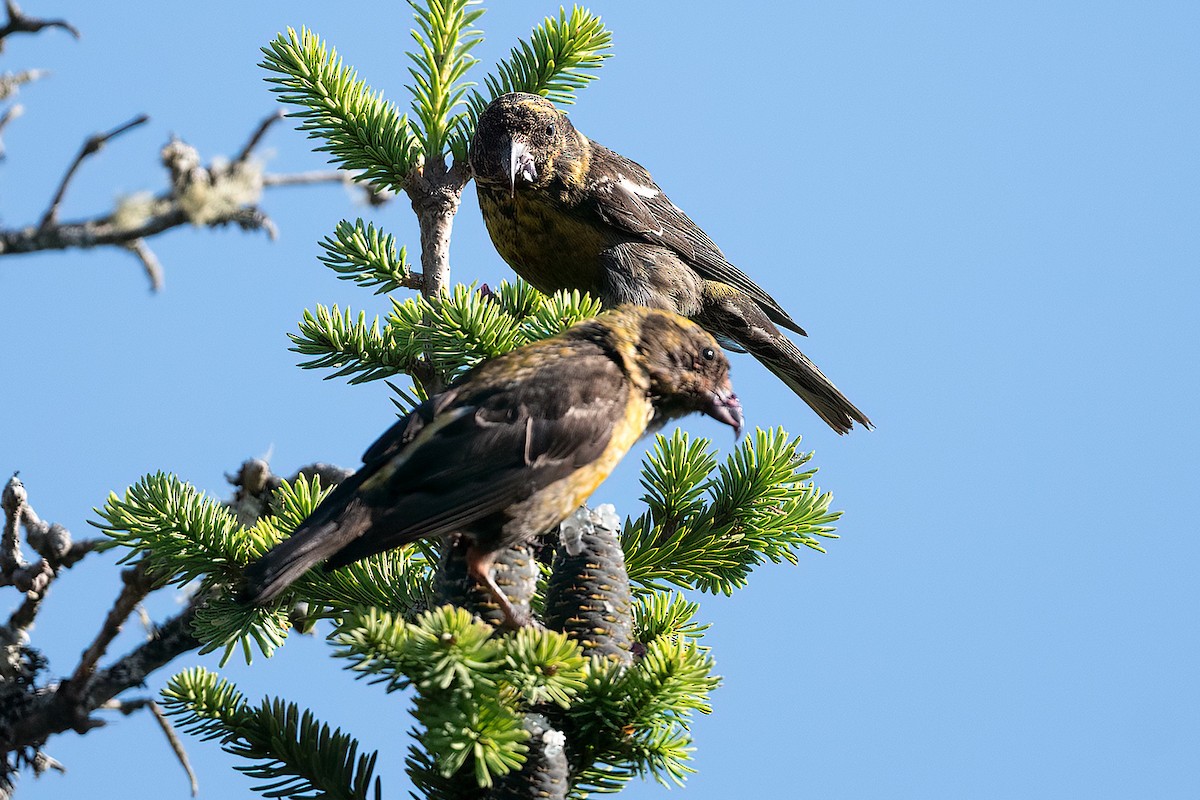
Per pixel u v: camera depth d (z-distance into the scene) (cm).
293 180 1088
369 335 926
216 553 802
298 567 748
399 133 1047
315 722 713
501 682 670
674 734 700
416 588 839
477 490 805
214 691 707
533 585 820
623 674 686
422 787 707
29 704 949
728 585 873
